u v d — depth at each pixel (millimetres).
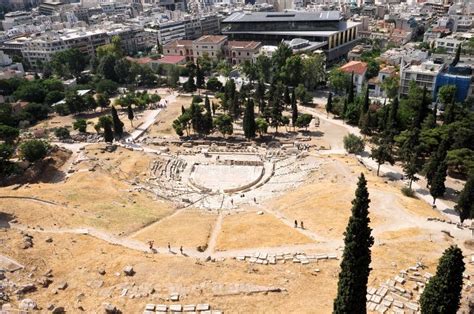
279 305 58281
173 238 81500
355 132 157000
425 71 174250
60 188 106000
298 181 116750
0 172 117375
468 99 164375
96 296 60406
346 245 43688
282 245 77250
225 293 60906
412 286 61625
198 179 125250
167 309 57375
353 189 100938
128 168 128250
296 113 159875
